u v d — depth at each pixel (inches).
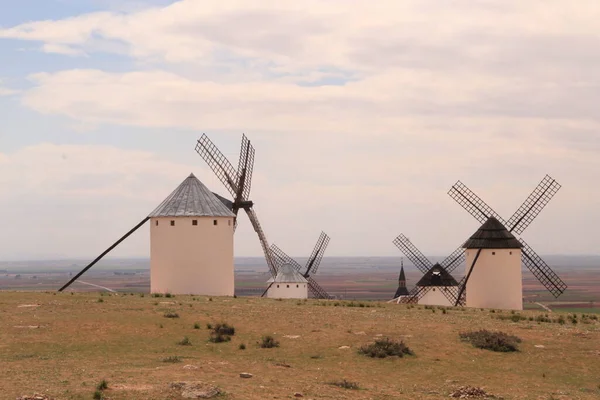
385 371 1320.1
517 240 2839.6
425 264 4055.1
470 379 1291.8
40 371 1181.1
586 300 7839.6
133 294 2176.4
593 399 1188.5
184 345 1448.1
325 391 1141.1
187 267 2518.5
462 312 1988.2
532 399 1175.6
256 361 1344.7
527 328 1692.9
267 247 3779.5
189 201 2566.4
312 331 1588.3
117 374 1170.0
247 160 3565.5
